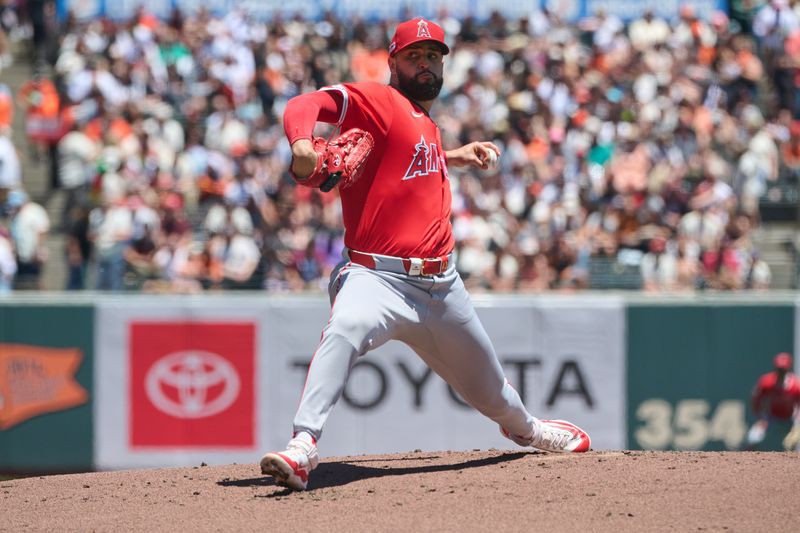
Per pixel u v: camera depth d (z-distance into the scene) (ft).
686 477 55.21
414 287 55.01
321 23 193.77
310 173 50.78
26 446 131.44
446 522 48.75
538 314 131.13
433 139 55.77
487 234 150.51
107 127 170.81
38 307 131.34
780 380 129.49
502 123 175.22
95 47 185.47
